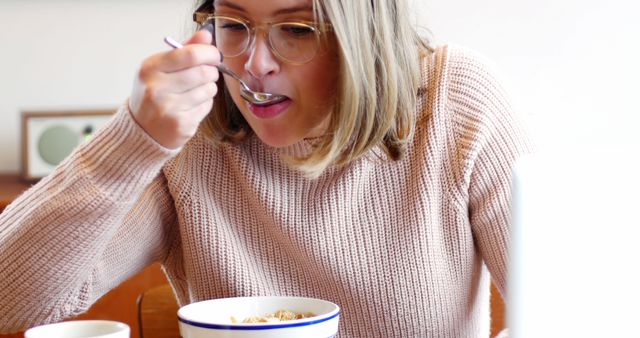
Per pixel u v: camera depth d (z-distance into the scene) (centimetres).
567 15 231
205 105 94
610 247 57
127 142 95
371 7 106
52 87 239
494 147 117
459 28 233
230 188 119
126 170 96
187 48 90
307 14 99
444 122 117
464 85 118
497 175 117
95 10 238
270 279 120
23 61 238
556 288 58
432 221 117
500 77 123
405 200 117
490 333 144
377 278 118
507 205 116
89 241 101
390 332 119
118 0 238
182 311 91
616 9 229
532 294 58
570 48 232
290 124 104
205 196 119
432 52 121
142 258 120
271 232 119
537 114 233
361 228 117
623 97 231
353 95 103
